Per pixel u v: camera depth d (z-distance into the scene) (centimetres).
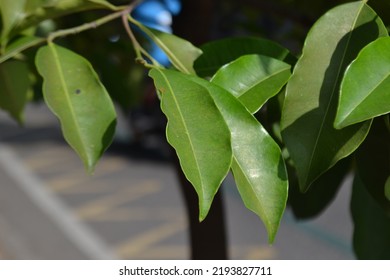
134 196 389
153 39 52
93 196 387
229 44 52
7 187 398
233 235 318
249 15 93
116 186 407
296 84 45
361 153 52
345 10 47
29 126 559
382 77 42
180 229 335
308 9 74
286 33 85
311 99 45
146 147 472
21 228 331
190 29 78
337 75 46
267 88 46
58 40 77
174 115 43
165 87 45
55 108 48
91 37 81
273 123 50
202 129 43
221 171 42
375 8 49
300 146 45
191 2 77
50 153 478
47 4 54
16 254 299
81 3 53
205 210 41
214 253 81
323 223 333
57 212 356
